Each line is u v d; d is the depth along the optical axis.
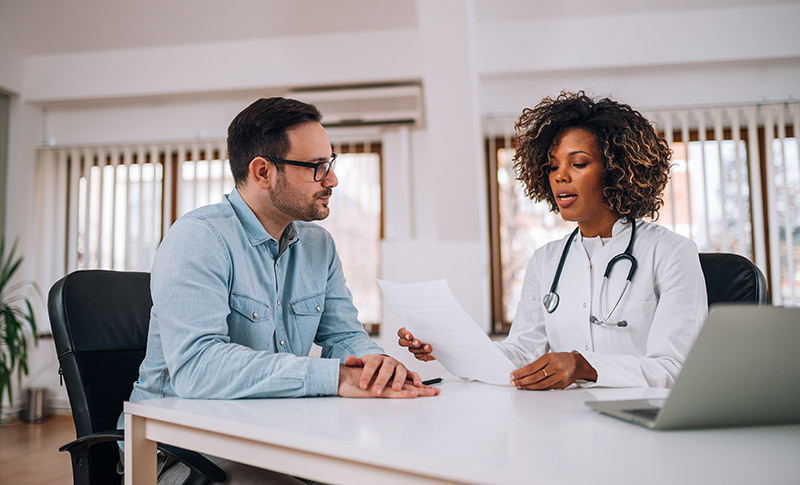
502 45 3.84
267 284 1.30
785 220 3.72
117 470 1.23
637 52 3.72
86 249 4.46
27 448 3.33
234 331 1.24
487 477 0.57
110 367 1.32
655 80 3.88
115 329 1.37
